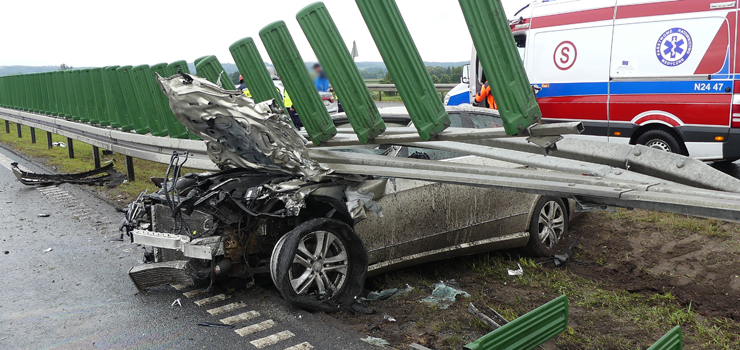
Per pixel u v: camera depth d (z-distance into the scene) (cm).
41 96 1537
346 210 451
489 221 549
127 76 888
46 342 406
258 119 420
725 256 566
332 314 447
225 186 462
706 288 500
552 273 553
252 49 539
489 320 408
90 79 1108
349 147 530
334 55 434
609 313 453
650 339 406
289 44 476
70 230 711
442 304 468
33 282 531
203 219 484
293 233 428
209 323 432
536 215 588
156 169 1155
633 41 908
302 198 427
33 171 1145
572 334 410
